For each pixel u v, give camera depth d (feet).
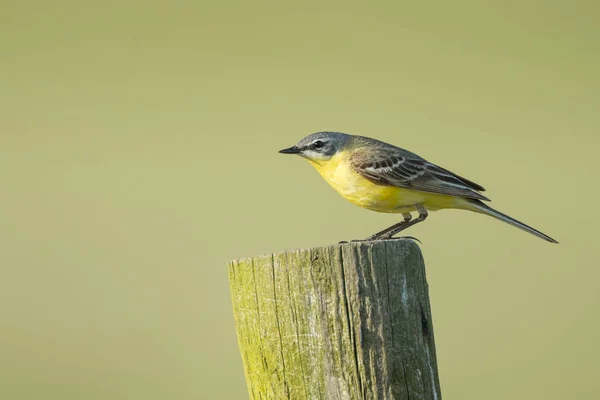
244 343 17.75
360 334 16.35
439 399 16.89
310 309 16.66
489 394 37.76
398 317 16.46
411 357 16.47
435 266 47.62
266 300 17.10
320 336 16.57
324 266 16.57
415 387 16.42
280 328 16.93
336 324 16.46
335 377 16.46
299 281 16.74
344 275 16.46
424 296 16.83
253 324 17.37
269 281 17.04
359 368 16.33
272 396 17.13
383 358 16.31
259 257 17.22
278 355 16.97
